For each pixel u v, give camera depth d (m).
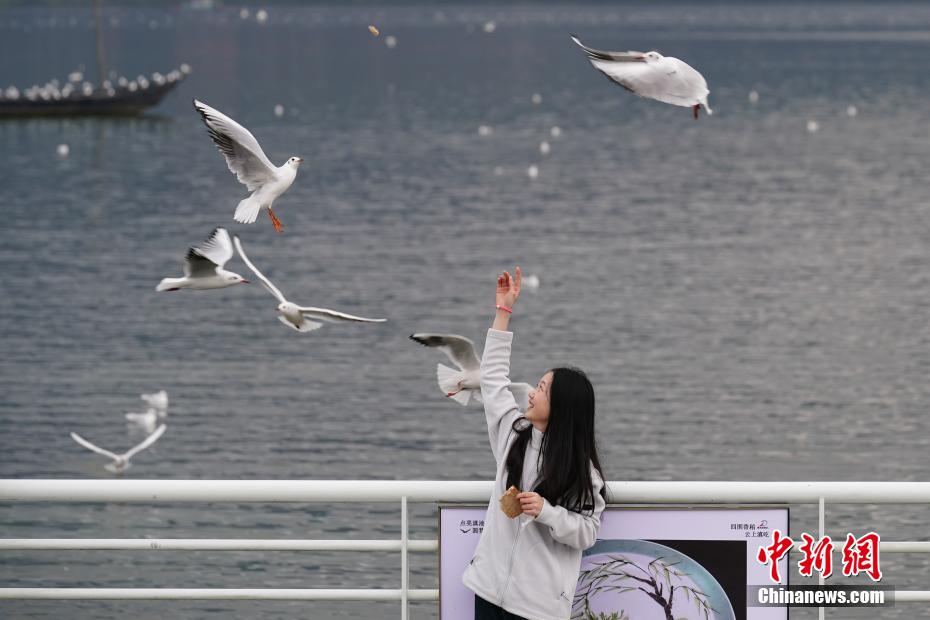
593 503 5.62
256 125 85.31
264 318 32.53
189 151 71.38
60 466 20.59
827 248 42.44
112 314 32.91
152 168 63.97
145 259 40.75
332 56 165.00
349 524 17.38
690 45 179.75
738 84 114.94
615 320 32.09
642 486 5.76
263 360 28.22
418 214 49.81
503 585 5.62
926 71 129.38
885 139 74.69
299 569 15.93
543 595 5.60
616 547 5.80
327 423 23.20
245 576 15.73
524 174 61.56
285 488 5.79
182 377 26.69
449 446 21.86
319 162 66.12
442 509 5.85
